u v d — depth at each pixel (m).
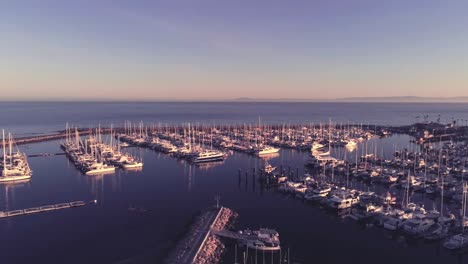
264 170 158.25
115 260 79.50
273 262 79.44
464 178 151.62
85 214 108.38
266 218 106.88
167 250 84.31
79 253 82.81
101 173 163.88
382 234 96.06
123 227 98.25
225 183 147.12
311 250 85.94
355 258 82.38
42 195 128.50
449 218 100.81
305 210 114.50
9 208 113.31
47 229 96.62
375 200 117.19
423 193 134.12
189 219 104.12
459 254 85.19
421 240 92.81
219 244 86.62
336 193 121.19
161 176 159.38
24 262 78.62
